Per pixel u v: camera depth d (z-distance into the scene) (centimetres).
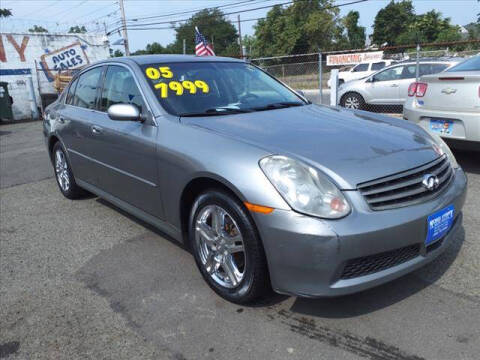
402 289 272
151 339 238
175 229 301
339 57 1870
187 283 294
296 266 222
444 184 263
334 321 245
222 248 262
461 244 327
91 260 338
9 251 365
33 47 1941
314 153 241
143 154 312
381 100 1120
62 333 247
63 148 463
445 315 244
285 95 386
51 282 307
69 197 494
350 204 221
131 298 279
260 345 228
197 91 342
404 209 230
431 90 498
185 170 270
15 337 246
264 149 244
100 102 396
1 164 734
